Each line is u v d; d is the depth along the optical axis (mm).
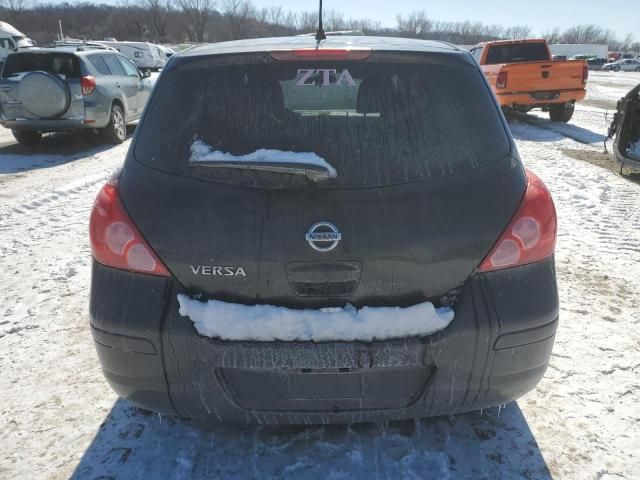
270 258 1847
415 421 2434
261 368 1857
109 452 2287
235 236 1853
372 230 1846
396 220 1855
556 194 6332
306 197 1855
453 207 1889
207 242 1869
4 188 6984
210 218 1869
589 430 2393
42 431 2428
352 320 1852
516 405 2559
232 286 1884
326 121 1958
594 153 8914
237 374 1907
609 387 2699
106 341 1973
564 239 4859
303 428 2396
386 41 2322
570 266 4246
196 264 1883
